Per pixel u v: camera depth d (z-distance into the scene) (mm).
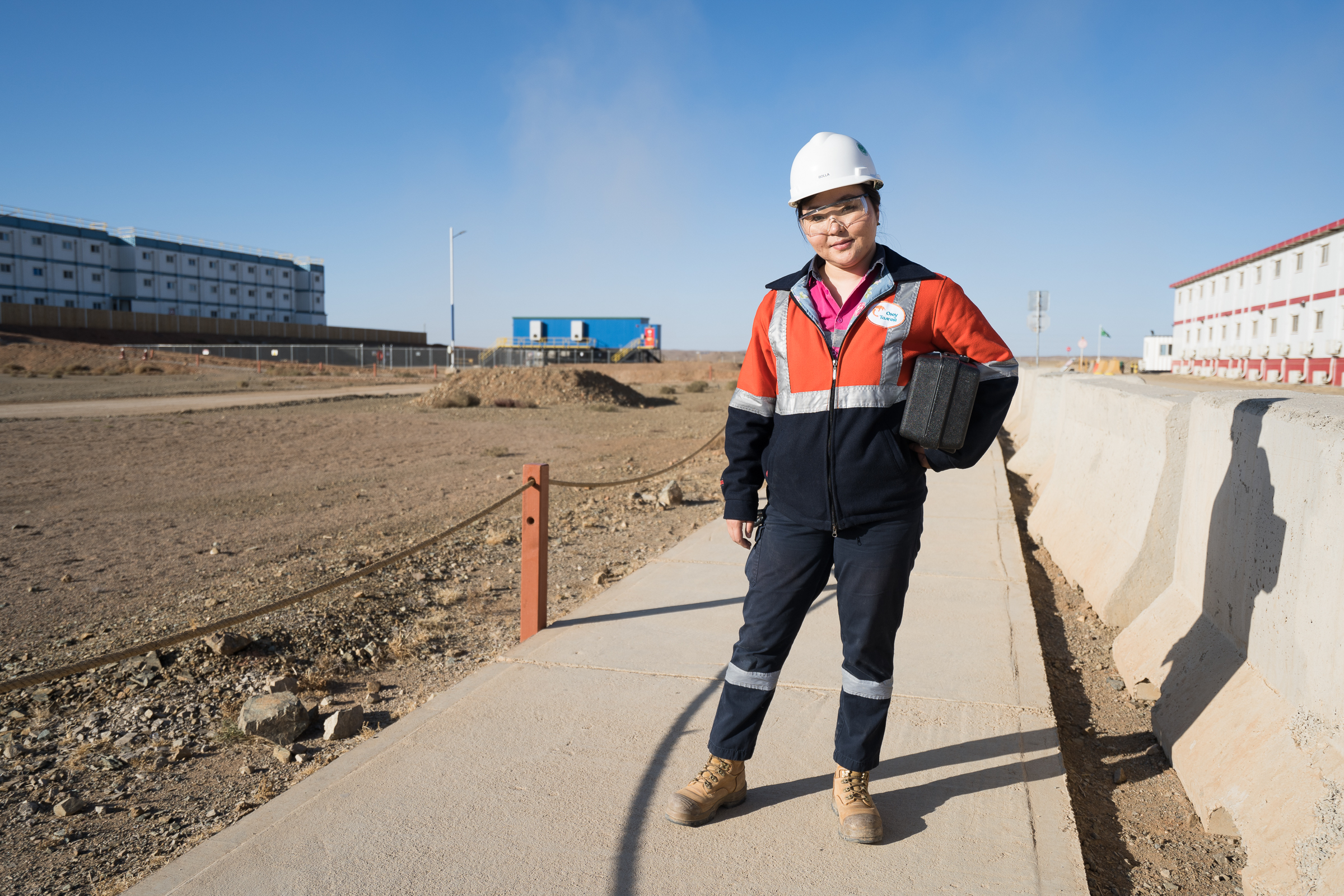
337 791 2820
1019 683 3680
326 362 70250
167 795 3162
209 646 4582
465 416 22172
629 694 3629
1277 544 2783
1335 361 34000
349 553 7004
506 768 2971
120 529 8070
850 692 2496
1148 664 3799
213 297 91062
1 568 6535
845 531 2336
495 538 7426
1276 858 2248
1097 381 6859
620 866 2389
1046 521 6922
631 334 66188
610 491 10484
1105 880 2428
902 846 2473
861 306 2252
